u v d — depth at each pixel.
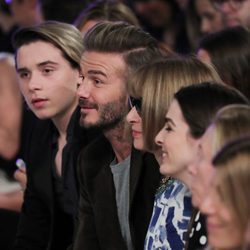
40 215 9.23
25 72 8.84
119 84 7.70
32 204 9.23
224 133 5.61
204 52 9.38
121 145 7.73
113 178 7.79
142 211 7.49
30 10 13.61
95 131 8.35
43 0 13.42
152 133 6.79
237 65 9.13
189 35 13.53
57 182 8.95
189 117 6.14
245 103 6.27
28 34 8.80
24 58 8.80
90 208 7.99
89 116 7.80
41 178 8.98
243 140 5.23
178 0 15.17
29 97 8.86
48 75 8.74
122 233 7.70
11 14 13.57
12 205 10.45
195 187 5.72
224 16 12.12
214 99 6.18
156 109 6.75
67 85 8.75
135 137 7.03
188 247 6.34
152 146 6.84
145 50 7.75
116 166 7.79
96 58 7.75
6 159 10.79
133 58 7.70
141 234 7.48
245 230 5.11
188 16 13.52
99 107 7.73
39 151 9.08
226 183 5.13
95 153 8.01
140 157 7.46
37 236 9.25
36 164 9.07
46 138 9.05
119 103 7.70
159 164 7.00
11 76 10.88
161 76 6.82
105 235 7.71
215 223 5.21
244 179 5.08
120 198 7.72
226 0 12.01
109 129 7.75
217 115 5.78
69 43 8.75
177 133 6.20
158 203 6.92
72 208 8.73
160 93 6.76
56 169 8.95
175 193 6.75
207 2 12.77
